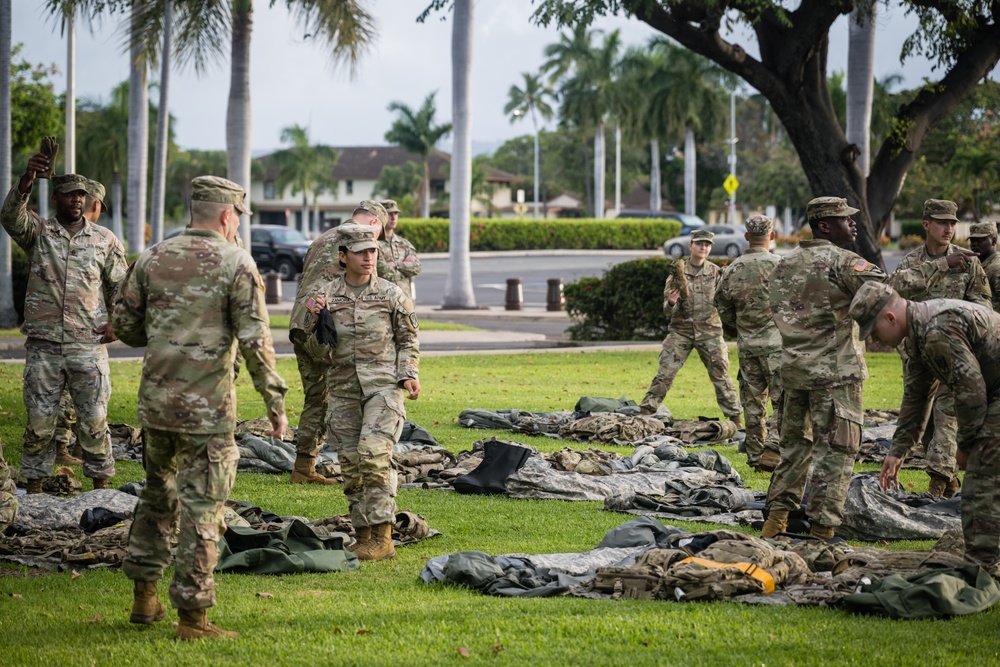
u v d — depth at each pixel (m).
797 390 11.38
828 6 32.38
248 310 8.35
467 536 11.88
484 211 149.75
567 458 15.29
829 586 9.14
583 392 25.06
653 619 8.51
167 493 8.59
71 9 36.81
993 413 9.34
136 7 37.88
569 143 172.25
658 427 18.69
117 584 9.81
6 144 39.12
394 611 8.86
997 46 34.72
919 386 10.32
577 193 175.62
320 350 11.48
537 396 24.30
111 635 8.38
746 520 12.47
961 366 9.13
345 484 11.37
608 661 7.62
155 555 8.59
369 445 10.93
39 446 13.46
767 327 15.50
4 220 13.06
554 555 10.41
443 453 15.99
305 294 14.50
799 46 32.97
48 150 12.98
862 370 11.21
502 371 29.12
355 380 11.32
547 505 13.56
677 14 32.25
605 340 39.50
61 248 13.42
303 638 8.20
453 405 22.58
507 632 8.26
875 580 9.12
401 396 11.38
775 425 15.88
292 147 137.88
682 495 13.63
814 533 11.16
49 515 11.88
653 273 38.41
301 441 14.95
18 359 30.19
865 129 37.09
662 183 156.62
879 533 11.70
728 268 15.77
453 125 49.81
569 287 39.88
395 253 15.59
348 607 9.00
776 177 127.62
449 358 32.25
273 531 10.77
